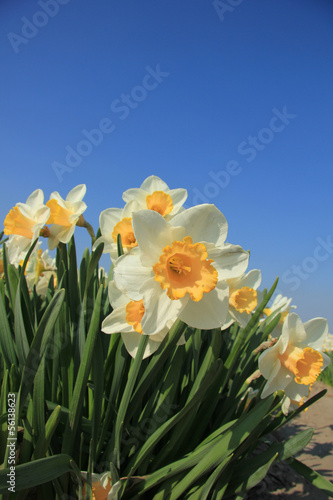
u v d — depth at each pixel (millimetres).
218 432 358
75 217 413
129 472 328
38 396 309
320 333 380
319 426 725
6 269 423
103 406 380
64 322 372
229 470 377
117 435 320
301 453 610
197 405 352
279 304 529
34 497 361
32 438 317
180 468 335
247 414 342
